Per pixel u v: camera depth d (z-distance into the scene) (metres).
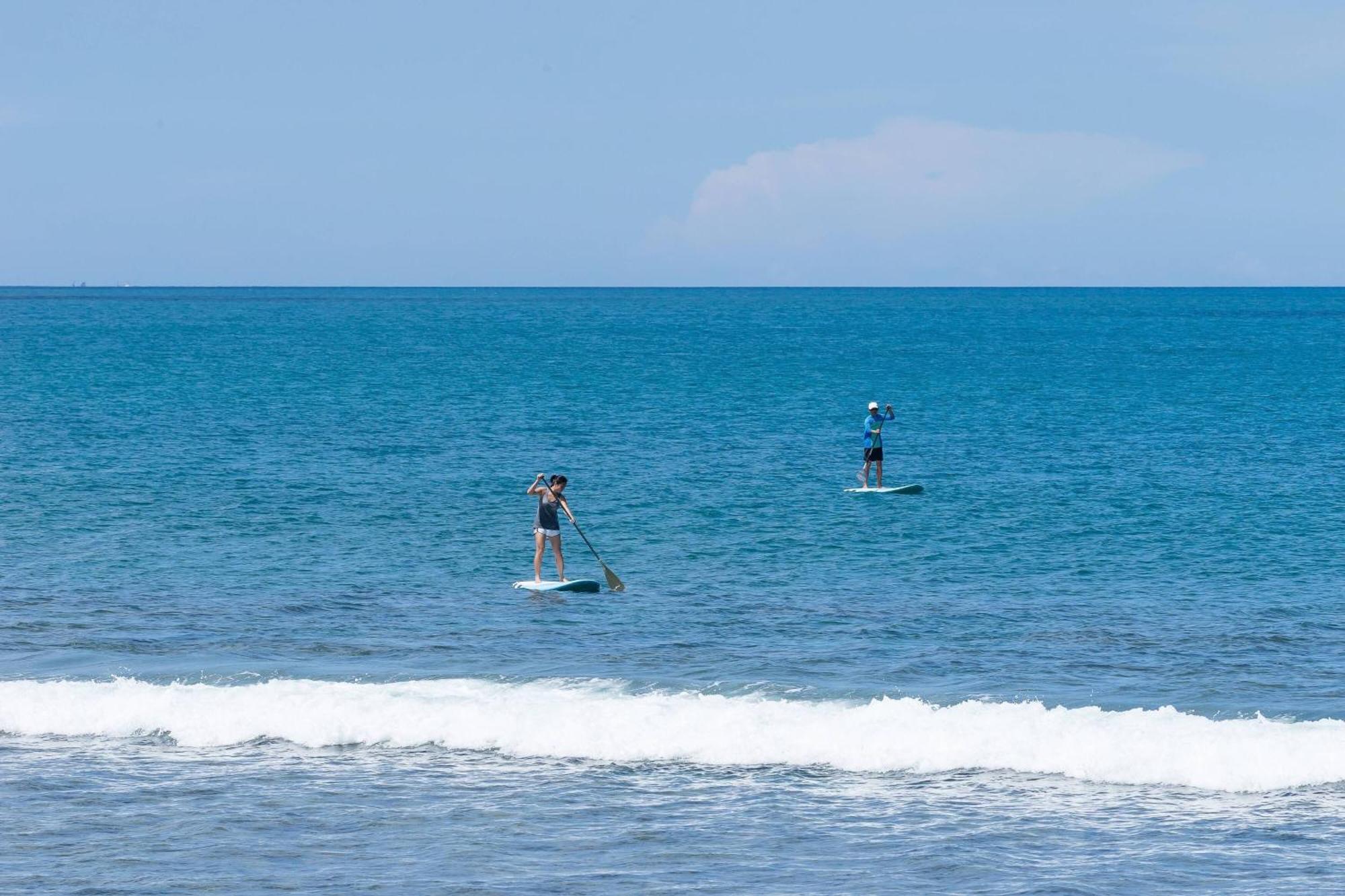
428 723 30.64
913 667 36.47
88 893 22.27
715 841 24.53
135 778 27.95
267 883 22.69
